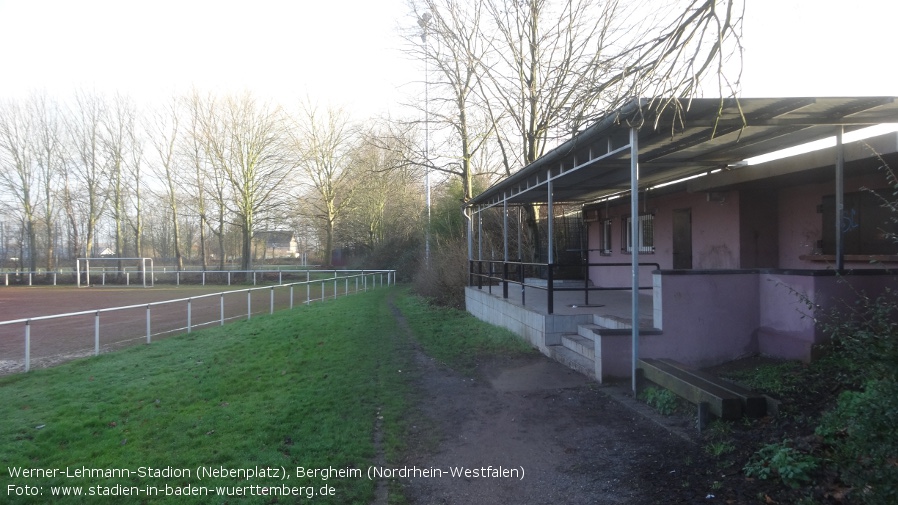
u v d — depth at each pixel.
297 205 42.38
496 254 18.95
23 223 46.06
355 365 9.47
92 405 7.52
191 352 11.29
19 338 14.34
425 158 22.67
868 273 6.75
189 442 5.96
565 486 4.70
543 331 9.53
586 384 7.57
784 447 4.36
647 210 13.36
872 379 3.46
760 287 7.57
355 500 4.52
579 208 18.41
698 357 7.38
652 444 5.36
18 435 6.30
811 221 9.08
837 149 7.09
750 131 7.70
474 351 10.31
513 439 5.83
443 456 5.48
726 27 4.86
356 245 45.94
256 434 6.12
